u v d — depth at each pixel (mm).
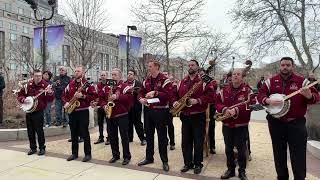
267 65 31172
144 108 7617
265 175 7004
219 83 8570
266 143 10172
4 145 9516
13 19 67688
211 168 7418
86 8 32125
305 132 5805
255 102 6551
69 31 35125
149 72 7441
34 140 8531
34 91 8375
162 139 7316
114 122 7746
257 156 8547
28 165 7539
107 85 8062
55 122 11758
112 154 8023
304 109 5805
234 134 6672
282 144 6016
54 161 7879
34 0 13281
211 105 8438
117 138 7895
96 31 34656
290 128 5816
